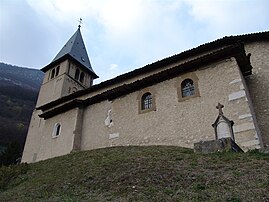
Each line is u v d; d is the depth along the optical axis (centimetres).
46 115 2250
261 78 1557
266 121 1410
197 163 888
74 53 3566
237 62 1456
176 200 632
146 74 2122
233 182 693
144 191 720
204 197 629
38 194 918
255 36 1706
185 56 1916
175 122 1446
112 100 1872
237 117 1248
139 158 1060
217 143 997
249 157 877
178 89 1534
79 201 728
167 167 880
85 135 1903
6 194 1038
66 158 1476
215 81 1412
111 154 1277
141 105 1662
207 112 1355
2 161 3741
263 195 597
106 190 795
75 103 2052
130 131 1620
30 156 2856
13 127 5856
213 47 1814
